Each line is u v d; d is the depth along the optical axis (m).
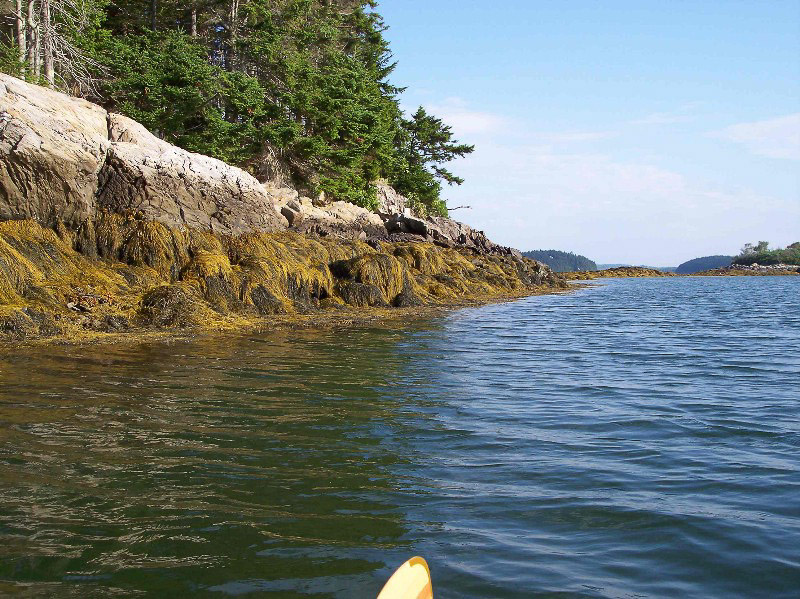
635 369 12.62
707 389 10.60
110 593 3.96
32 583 4.05
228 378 10.37
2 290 14.52
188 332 15.13
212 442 6.98
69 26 29.09
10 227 16.62
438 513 5.25
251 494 5.57
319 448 6.89
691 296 41.19
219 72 32.56
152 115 28.48
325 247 24.75
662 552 4.62
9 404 8.27
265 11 36.44
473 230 48.16
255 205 23.03
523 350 14.96
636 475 6.23
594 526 5.05
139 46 32.38
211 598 3.93
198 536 4.74
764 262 140.62
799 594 4.08
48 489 5.55
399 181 51.31
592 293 41.78
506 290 35.84
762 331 20.34
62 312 14.66
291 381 10.33
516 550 4.62
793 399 9.82
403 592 3.04
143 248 18.33
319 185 35.12
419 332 17.38
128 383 9.70
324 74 38.66
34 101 17.92
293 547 4.60
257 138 32.50
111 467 6.12
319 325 17.81
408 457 6.67
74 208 17.91
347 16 52.06
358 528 4.94
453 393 9.89
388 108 51.41
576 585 4.16
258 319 18.00
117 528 4.84
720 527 5.04
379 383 10.45
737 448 7.19
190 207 20.64
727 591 4.11
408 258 30.31
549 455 6.83
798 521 5.18
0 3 29.16
